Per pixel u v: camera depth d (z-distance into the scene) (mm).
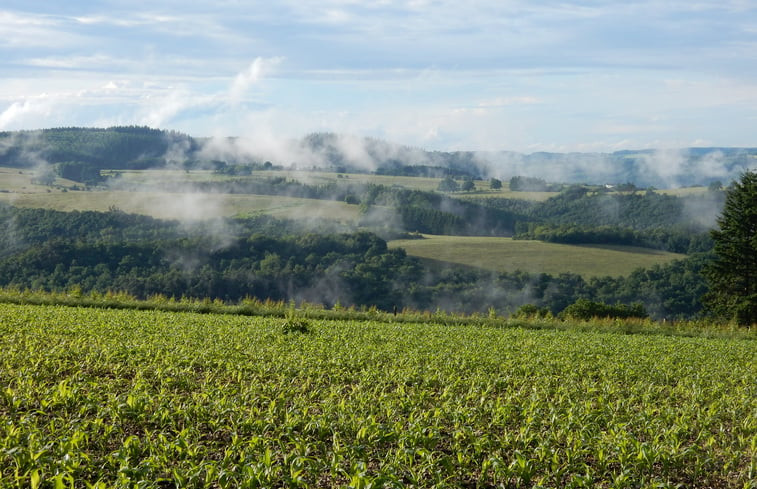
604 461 10969
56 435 10781
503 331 31828
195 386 15125
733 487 10930
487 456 11422
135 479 9164
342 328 29547
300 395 14445
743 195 60531
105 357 17844
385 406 13367
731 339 35844
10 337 20500
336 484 10070
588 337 30688
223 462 9742
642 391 17266
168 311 37344
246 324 29062
